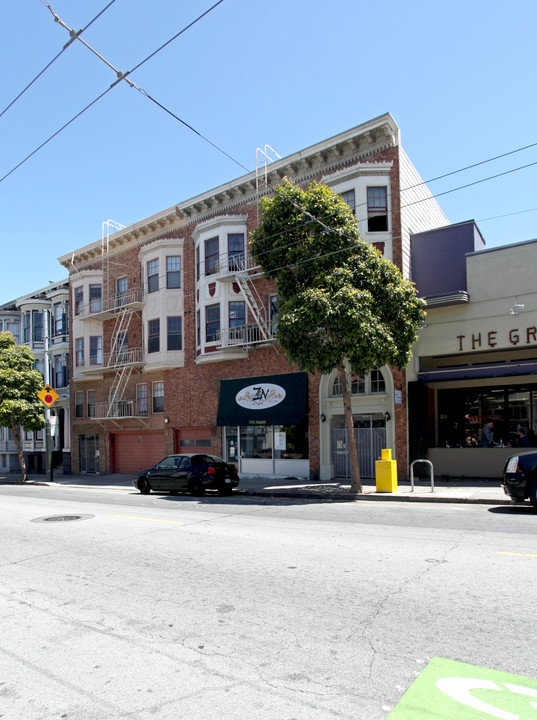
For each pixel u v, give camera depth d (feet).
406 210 66.49
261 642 14.99
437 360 63.87
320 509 41.68
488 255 58.34
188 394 82.64
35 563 25.76
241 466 75.05
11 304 125.70
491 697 11.58
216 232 78.18
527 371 53.52
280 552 25.45
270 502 48.32
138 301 91.15
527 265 56.29
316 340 49.32
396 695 11.80
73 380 102.53
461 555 23.32
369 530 30.60
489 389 62.85
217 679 12.98
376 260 51.83
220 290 76.74
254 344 72.08
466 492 48.24
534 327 55.36
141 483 62.39
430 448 60.54
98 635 16.21
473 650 13.84
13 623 17.56
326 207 52.75
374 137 65.46
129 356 90.38
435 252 65.62
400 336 50.44
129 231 92.99
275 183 74.54
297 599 18.44
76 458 102.63
